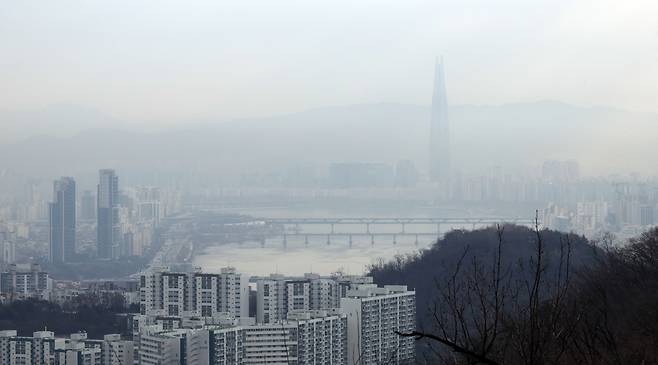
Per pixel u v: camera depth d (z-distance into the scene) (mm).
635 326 41812
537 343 21828
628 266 60844
